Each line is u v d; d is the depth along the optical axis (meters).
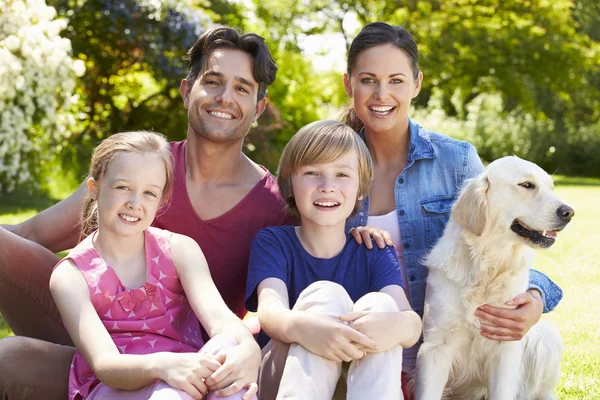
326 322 2.34
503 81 22.56
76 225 3.18
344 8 22.73
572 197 13.55
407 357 3.13
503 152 22.89
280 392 2.30
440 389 2.96
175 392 2.17
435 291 2.99
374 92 3.18
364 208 3.23
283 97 16.44
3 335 3.98
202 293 2.56
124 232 2.55
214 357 2.26
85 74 12.74
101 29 12.23
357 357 2.32
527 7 22.38
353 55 3.25
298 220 3.05
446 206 3.24
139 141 2.62
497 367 2.93
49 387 2.52
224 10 16.00
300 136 2.82
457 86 23.09
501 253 2.87
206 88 3.04
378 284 2.75
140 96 14.05
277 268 2.75
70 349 2.65
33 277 2.85
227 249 3.12
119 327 2.52
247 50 3.09
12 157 9.12
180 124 13.70
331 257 2.85
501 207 2.87
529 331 3.12
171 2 12.34
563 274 6.44
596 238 8.52
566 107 25.14
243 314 3.30
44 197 9.50
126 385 2.27
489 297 2.87
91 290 2.50
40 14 9.60
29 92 9.16
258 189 3.16
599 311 5.09
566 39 22.77
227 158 3.09
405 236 3.21
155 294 2.58
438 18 21.64
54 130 9.77
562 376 3.61
